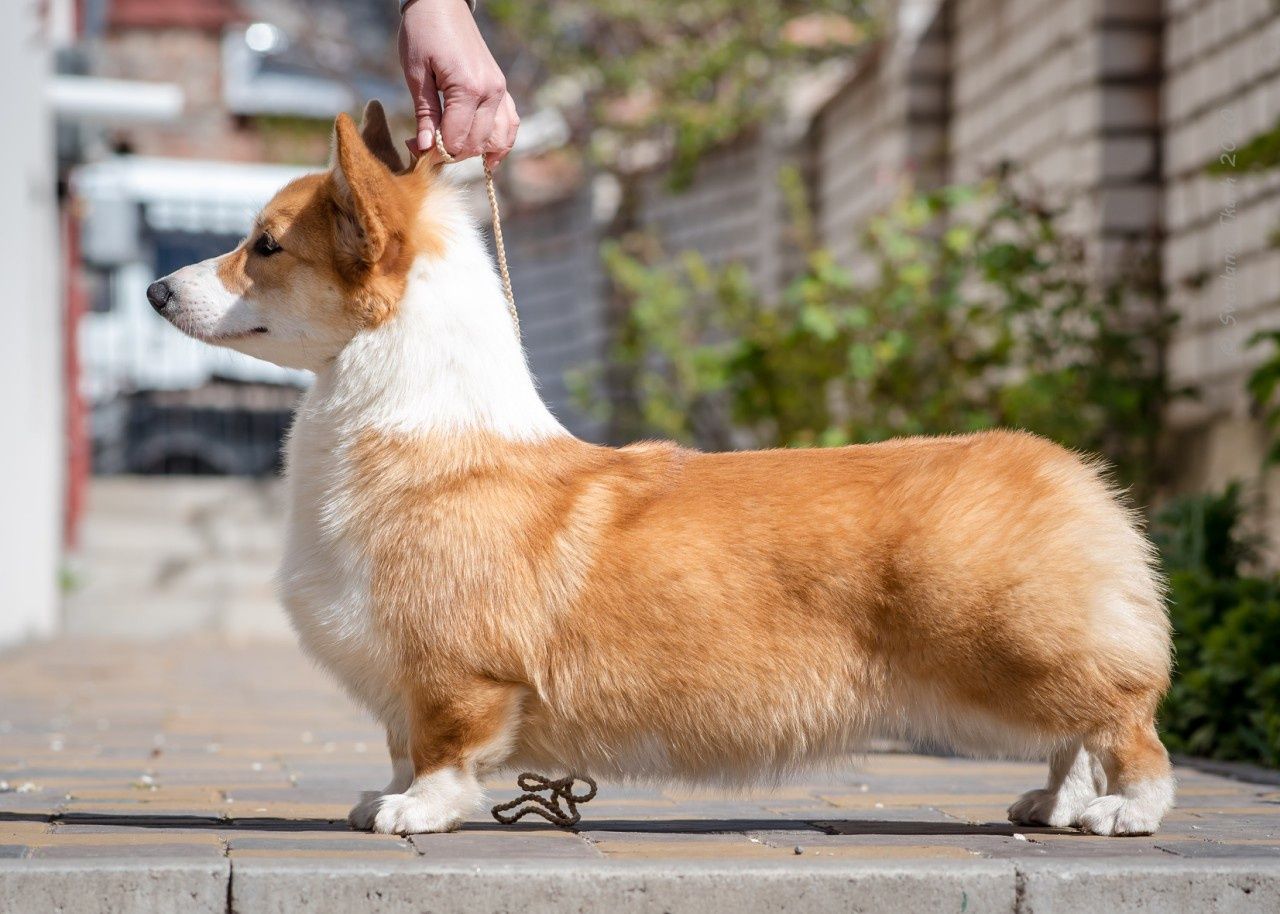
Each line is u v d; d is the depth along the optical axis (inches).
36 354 542.3
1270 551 365.1
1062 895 157.1
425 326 182.2
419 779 179.9
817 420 467.2
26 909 148.9
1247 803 218.5
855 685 177.8
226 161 1155.3
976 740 181.6
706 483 183.2
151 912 150.3
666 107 746.2
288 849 167.8
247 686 396.2
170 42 1159.0
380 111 209.6
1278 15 366.9
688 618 176.4
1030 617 174.1
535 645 176.6
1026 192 485.7
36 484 547.5
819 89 710.5
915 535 175.6
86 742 282.8
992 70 518.0
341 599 179.0
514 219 870.4
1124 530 181.0
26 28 501.4
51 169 571.8
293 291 182.5
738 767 181.0
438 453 179.2
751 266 705.0
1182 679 290.8
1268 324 373.4
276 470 741.9
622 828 191.2
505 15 802.2
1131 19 431.5
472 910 152.7
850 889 155.6
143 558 623.8
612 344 779.4
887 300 455.8
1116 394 396.8
